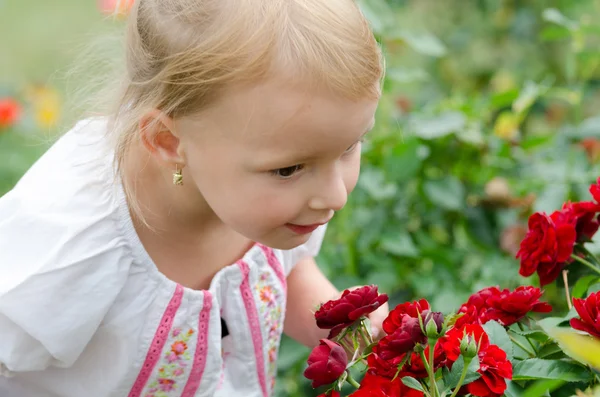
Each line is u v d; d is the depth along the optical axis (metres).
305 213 1.38
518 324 1.47
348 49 1.30
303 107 1.29
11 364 1.58
